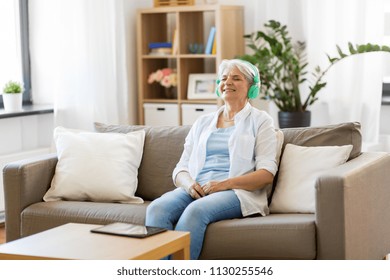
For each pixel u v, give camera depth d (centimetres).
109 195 400
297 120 539
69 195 404
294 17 579
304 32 577
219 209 346
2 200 530
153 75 619
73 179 403
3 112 526
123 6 602
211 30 586
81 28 562
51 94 585
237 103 382
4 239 489
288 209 362
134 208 374
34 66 586
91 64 568
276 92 569
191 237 338
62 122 559
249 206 355
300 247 327
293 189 363
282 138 385
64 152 411
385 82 574
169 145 410
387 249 375
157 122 618
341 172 330
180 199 364
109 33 582
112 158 406
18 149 556
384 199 368
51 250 291
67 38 555
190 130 398
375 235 358
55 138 423
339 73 554
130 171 407
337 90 555
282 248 329
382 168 366
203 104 597
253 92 385
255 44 596
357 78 545
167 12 602
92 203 390
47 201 402
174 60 647
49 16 573
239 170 369
